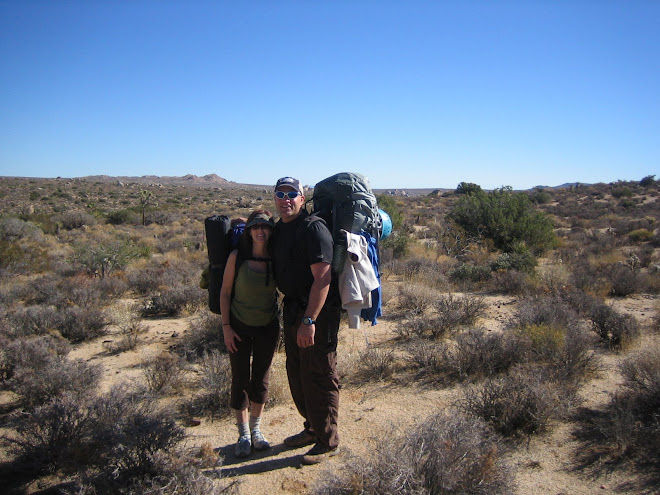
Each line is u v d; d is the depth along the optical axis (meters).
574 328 6.21
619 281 11.06
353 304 3.45
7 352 5.58
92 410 4.07
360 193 3.51
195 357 6.41
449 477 2.95
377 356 5.77
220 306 3.78
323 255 3.28
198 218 49.12
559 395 4.56
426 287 9.79
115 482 3.17
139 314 9.20
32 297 11.32
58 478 3.63
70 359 6.49
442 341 6.83
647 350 5.37
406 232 23.72
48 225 33.16
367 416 4.57
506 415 4.20
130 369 6.05
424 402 4.84
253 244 3.71
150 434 3.33
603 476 3.52
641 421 4.19
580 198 67.56
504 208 19.83
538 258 18.00
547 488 3.41
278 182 3.51
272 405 4.89
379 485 2.88
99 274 14.26
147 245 24.56
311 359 3.63
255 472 3.62
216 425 4.52
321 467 3.66
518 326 7.11
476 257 16.67
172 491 3.03
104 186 122.69
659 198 61.12
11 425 4.53
